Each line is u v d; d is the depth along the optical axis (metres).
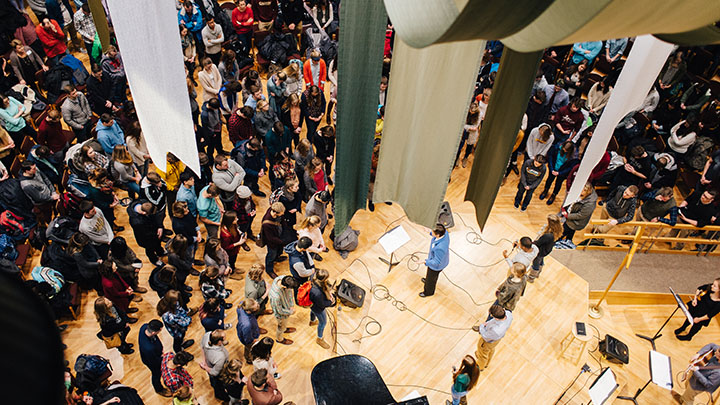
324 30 11.17
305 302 6.61
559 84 10.44
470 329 7.42
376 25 2.35
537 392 6.85
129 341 7.09
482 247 8.52
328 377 5.55
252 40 11.74
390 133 2.73
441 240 7.04
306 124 10.20
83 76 9.59
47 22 9.29
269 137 8.54
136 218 7.12
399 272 8.12
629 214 8.49
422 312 7.59
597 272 8.80
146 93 2.43
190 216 7.36
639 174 9.01
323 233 8.74
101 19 2.60
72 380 5.85
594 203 8.38
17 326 0.53
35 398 0.49
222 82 10.07
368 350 7.14
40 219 7.48
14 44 8.76
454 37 1.17
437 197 2.78
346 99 2.54
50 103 9.20
